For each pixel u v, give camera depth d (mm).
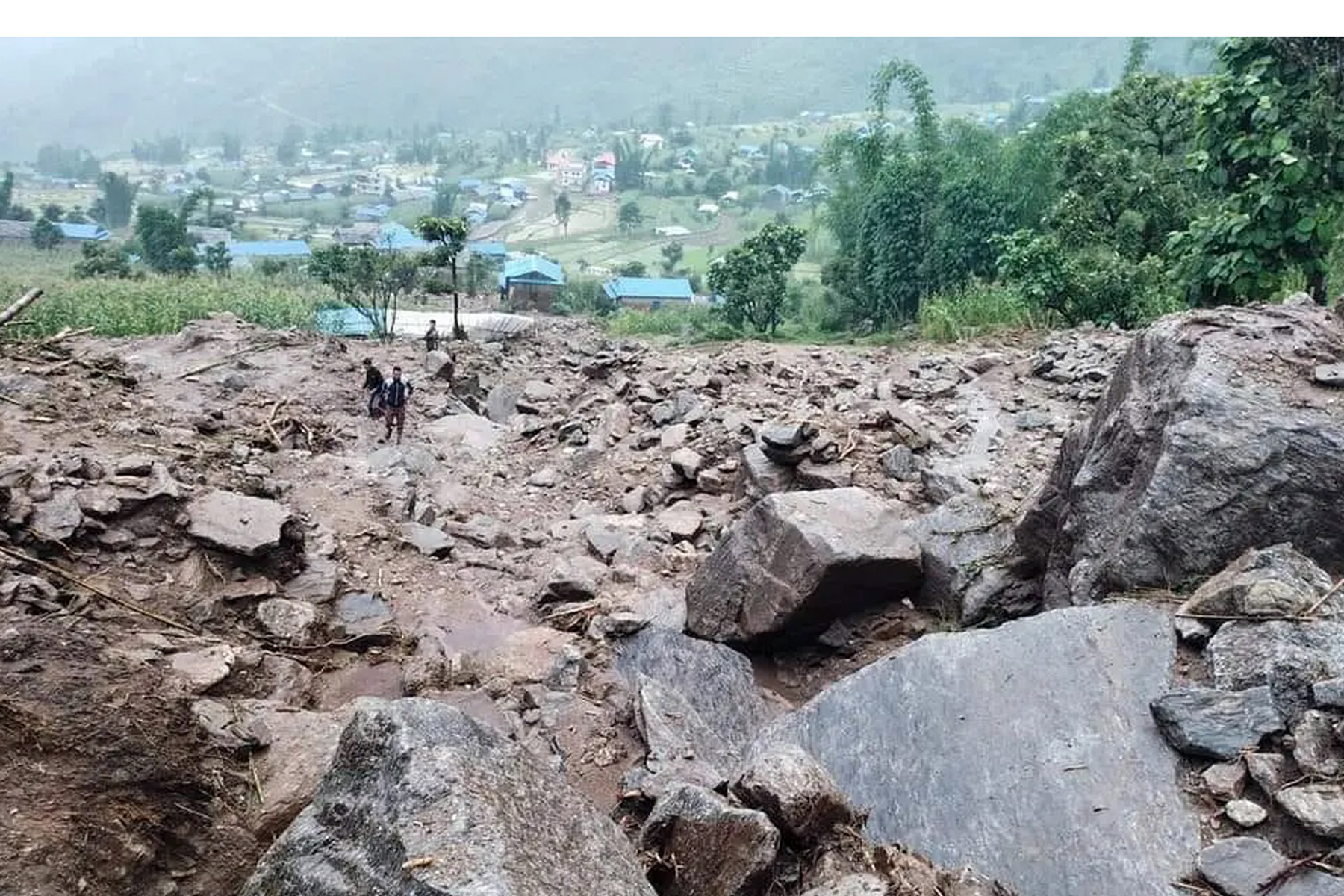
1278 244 9867
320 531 9242
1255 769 4102
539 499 12352
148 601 7012
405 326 31109
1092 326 17047
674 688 6996
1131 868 4012
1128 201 20984
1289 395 5676
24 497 7363
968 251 27609
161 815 4383
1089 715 4762
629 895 3580
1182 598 5410
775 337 27594
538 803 3768
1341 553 5320
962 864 4289
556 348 23953
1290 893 3648
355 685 7012
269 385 15883
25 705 4660
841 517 7867
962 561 7898
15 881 3676
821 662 7758
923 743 4945
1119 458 6199
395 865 3285
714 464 12023
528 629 8086
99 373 12883
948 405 12836
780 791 4328
